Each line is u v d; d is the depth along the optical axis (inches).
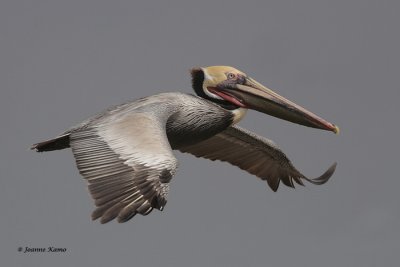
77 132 500.1
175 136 591.2
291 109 634.2
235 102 637.3
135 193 438.3
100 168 463.2
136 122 505.4
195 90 644.7
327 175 664.4
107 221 425.1
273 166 684.1
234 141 672.4
